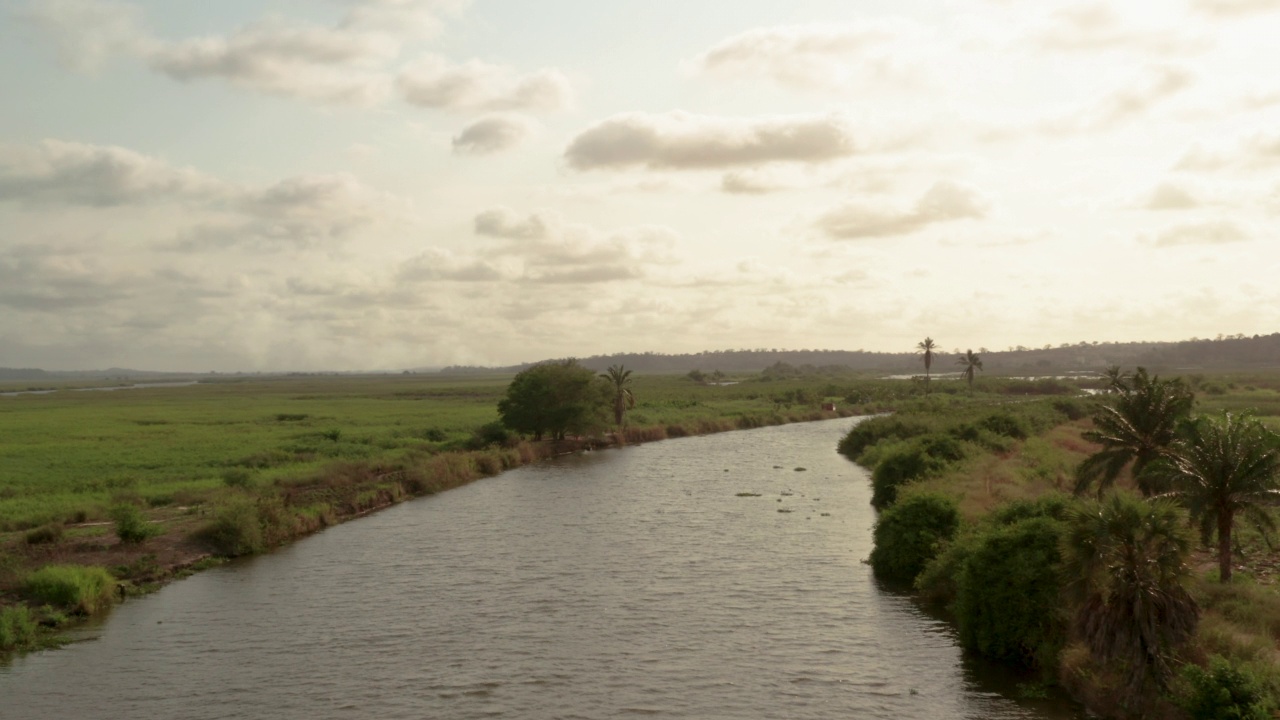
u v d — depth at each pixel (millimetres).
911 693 32312
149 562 50656
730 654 36781
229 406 196250
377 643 38750
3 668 35938
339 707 31797
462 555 55406
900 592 45688
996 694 31969
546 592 46531
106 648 38344
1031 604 33812
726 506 72000
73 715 31203
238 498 61219
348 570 51875
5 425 138625
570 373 117438
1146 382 51938
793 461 102812
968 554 39719
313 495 70875
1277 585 38156
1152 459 48906
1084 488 51750
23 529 57250
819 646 37562
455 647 38094
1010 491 58438
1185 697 26828
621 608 43469
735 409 170625
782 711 30984
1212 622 30797
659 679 34156
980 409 128000
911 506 48844
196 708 31812
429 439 115875
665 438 131375
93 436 119500
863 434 107688
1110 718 28984
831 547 56312
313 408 184125
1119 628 28234
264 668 35781
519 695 32750
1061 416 128250
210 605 44844
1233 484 38156
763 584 47500
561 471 96062
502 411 116812
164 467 87562
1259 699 25297
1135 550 28906
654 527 63469
